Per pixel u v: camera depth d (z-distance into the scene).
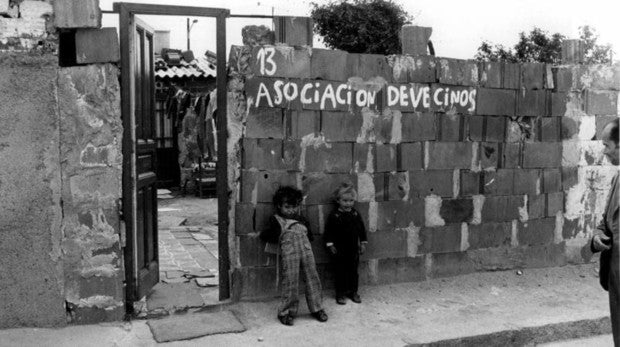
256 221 5.38
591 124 6.89
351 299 5.60
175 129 15.04
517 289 6.20
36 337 4.60
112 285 4.92
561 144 6.75
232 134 5.30
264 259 5.43
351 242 5.51
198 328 4.84
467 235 6.31
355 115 5.71
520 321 5.29
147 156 5.53
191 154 13.33
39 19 4.60
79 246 4.82
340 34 18.64
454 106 6.14
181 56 16.17
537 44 19.64
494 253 6.46
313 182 5.58
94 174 4.81
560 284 6.43
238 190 5.34
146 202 5.51
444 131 6.12
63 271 4.80
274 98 5.37
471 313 5.46
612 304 4.22
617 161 4.27
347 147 5.70
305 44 5.46
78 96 4.73
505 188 6.46
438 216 6.16
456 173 6.21
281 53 5.37
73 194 4.78
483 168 6.33
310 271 5.16
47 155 4.68
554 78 6.67
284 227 5.16
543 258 6.74
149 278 5.59
